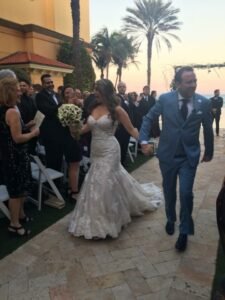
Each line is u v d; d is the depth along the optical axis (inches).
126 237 131.7
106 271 108.4
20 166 126.0
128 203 142.6
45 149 182.7
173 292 97.0
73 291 98.6
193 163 115.3
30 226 142.9
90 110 132.0
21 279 104.7
